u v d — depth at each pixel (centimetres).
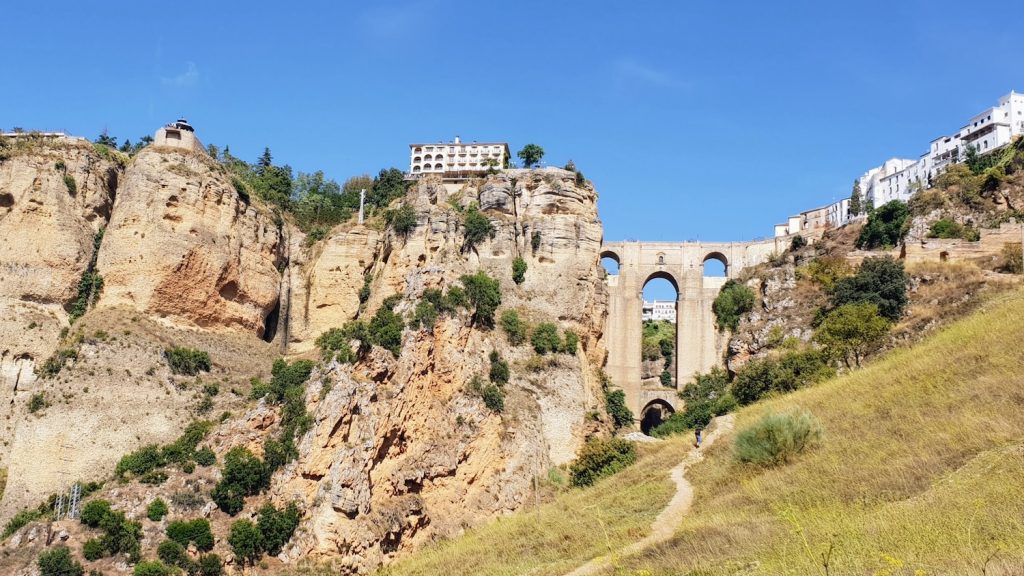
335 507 7675
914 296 10644
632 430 11112
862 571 3119
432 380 9150
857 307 9462
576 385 10406
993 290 9800
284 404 8600
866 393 6494
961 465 4394
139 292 10206
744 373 10444
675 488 6197
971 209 12625
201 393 9662
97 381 9244
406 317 9344
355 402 8238
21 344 9712
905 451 4903
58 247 10269
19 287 10019
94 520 7319
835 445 5541
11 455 8906
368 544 7644
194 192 10812
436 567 6662
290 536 7550
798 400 7338
